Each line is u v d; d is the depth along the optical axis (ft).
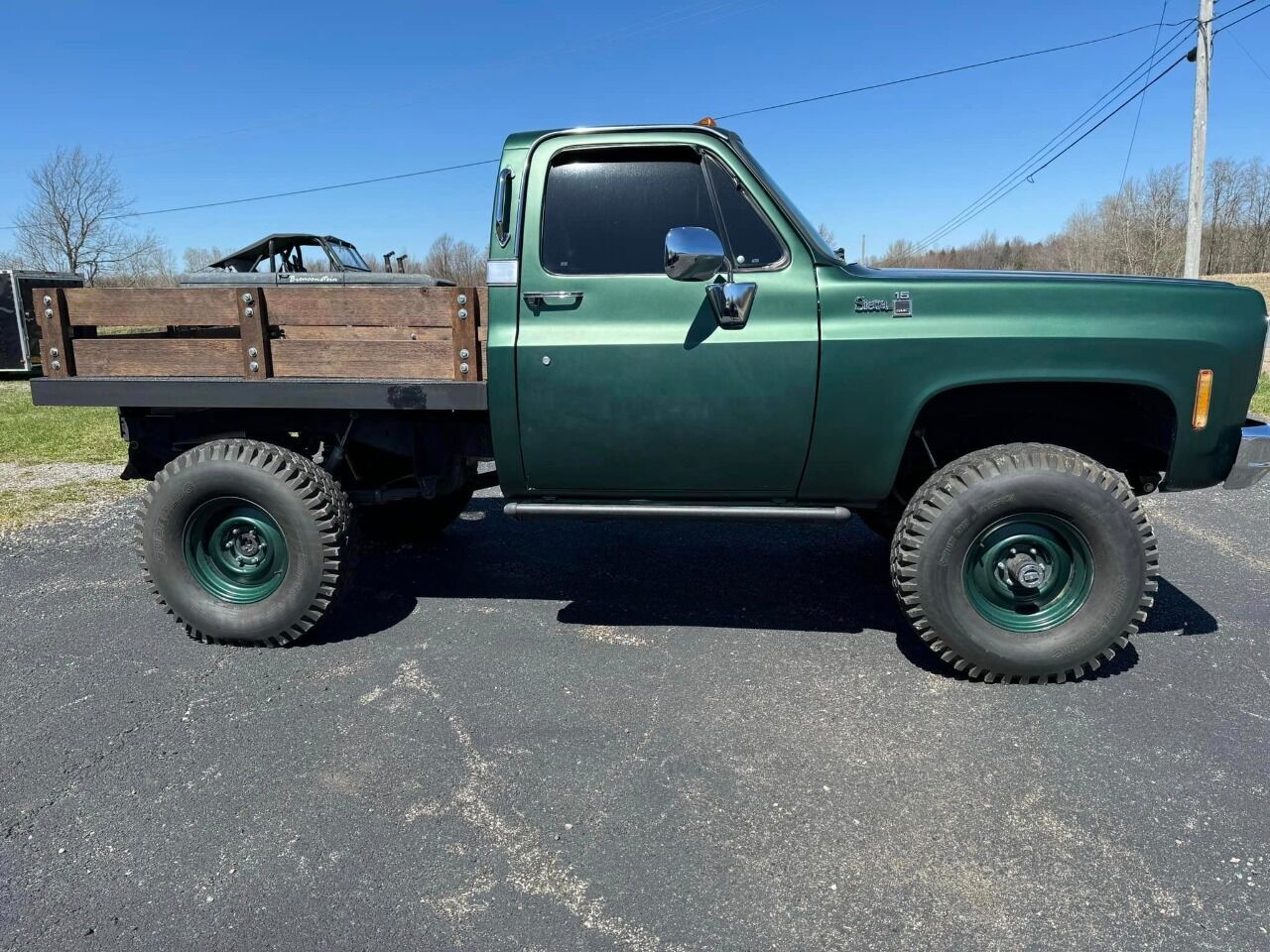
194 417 13.03
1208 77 50.90
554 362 10.74
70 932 6.73
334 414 12.66
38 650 12.05
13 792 8.61
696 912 6.90
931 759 9.07
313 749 9.39
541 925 6.77
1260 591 13.98
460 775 8.85
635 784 8.66
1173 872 7.29
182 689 10.82
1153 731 9.57
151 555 11.94
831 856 7.55
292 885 7.26
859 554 16.29
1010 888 7.13
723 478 11.08
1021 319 10.23
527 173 10.95
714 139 10.75
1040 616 10.69
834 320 10.43
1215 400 10.30
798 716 10.01
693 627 12.77
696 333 10.55
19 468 25.38
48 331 12.06
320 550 11.62
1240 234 180.14
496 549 16.75
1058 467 10.17
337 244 34.19
